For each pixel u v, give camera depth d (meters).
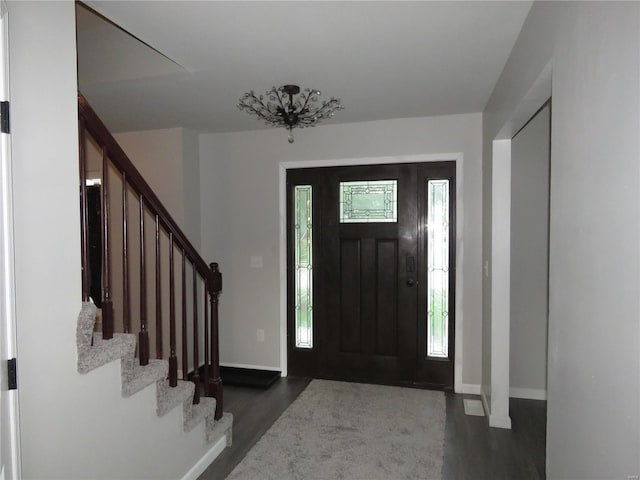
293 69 2.66
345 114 3.69
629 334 1.00
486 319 3.40
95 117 1.82
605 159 1.14
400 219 3.93
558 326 1.54
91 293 4.28
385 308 4.02
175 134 4.16
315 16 2.00
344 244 4.10
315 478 2.48
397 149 3.87
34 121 1.48
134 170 2.09
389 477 2.48
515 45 2.28
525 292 3.60
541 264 3.55
